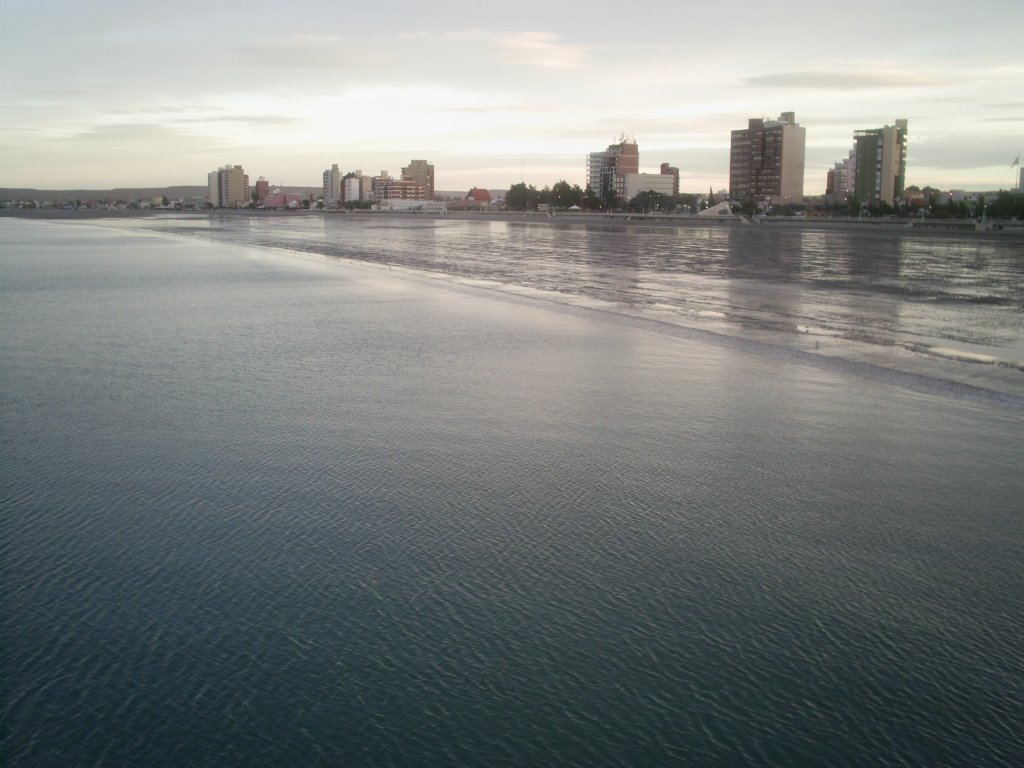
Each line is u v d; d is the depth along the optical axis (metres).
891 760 4.68
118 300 28.33
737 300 28.47
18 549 7.50
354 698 5.24
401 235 87.69
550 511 8.38
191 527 8.00
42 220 157.50
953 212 149.75
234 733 4.92
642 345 18.70
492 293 30.62
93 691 5.33
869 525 8.01
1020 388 14.44
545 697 5.25
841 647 5.81
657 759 4.69
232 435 11.21
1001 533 7.81
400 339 19.56
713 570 7.03
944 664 5.61
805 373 15.59
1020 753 4.73
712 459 10.09
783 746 4.79
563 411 12.46
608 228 108.12
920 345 19.23
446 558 7.27
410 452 10.40
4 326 21.95
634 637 5.95
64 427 11.69
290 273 39.94
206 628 6.09
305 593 6.63
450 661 5.65
